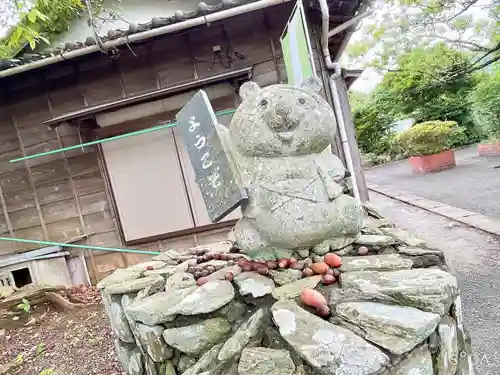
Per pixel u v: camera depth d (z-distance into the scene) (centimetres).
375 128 1694
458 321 174
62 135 564
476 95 1198
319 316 167
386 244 218
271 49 524
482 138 1416
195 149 229
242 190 198
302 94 206
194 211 538
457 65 1097
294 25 357
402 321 152
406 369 145
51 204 571
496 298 367
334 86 507
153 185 541
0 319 454
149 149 537
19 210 579
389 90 1608
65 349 388
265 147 201
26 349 398
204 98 226
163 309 192
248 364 151
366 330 153
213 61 532
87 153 558
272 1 439
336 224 203
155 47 535
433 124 1205
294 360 149
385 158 1684
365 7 524
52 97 561
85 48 469
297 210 196
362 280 179
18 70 481
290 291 182
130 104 495
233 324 187
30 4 450
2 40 497
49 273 543
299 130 200
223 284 200
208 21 454
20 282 568
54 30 602
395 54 1138
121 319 235
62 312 482
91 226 564
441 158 1155
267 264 207
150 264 280
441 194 834
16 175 577
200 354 184
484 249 489
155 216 544
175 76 539
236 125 211
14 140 574
